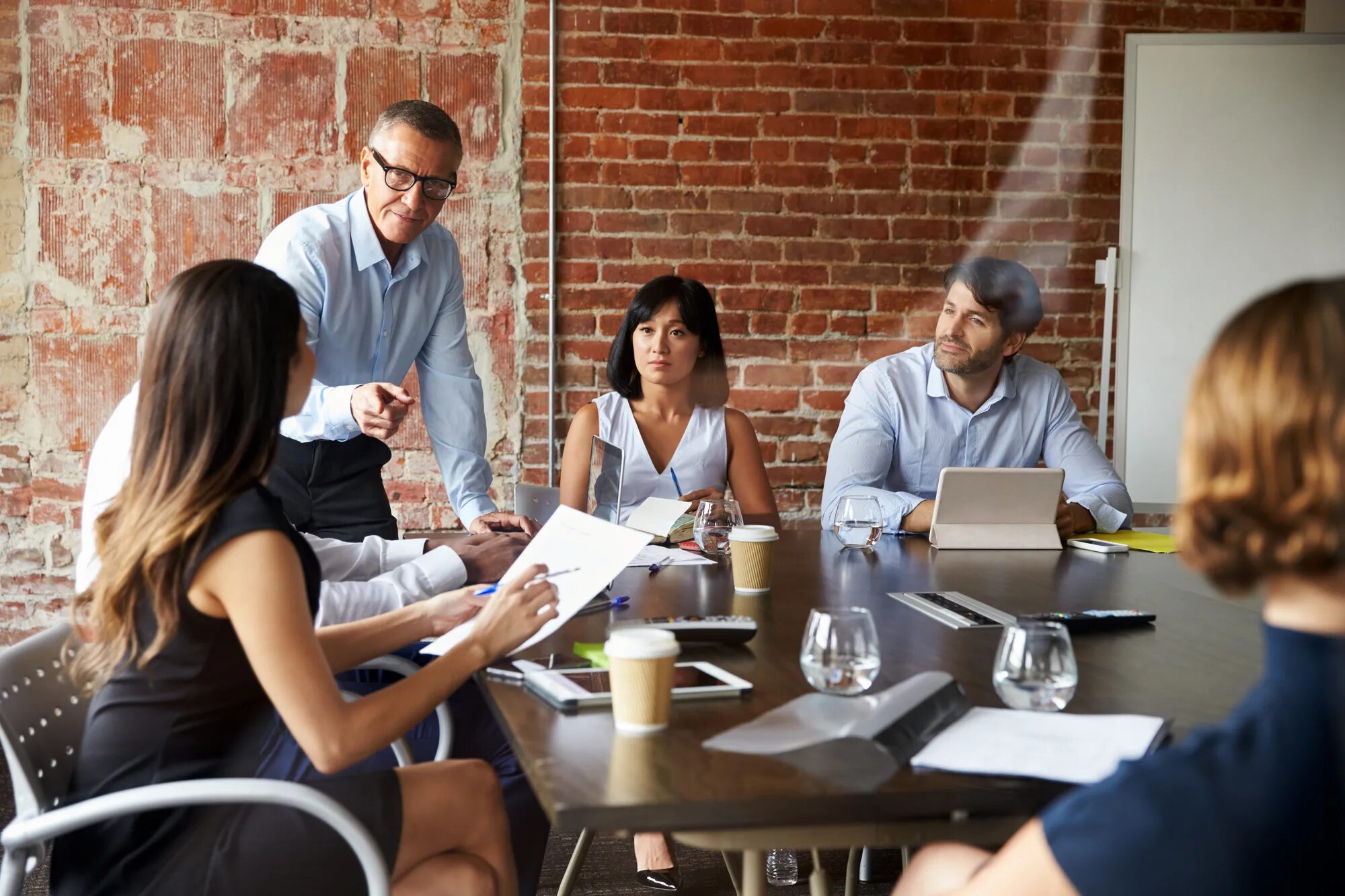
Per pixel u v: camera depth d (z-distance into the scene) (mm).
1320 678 720
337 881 1241
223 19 3539
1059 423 2961
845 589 1899
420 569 1824
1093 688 1291
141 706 1275
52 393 3543
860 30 3811
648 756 1048
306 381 1381
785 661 1405
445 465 2920
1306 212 3898
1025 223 3904
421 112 2537
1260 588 782
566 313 3766
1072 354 3951
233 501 1251
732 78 3777
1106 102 3900
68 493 3568
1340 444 695
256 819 1252
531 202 3729
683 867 2512
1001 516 2406
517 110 3695
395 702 1245
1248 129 3877
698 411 2967
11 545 3553
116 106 3514
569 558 1586
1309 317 721
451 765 1368
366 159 2605
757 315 3840
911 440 2928
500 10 3660
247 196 3584
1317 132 3875
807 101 3807
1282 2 3938
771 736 1076
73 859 1269
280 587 1214
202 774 1287
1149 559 2271
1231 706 1214
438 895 1293
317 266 2570
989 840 981
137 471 1266
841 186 3840
